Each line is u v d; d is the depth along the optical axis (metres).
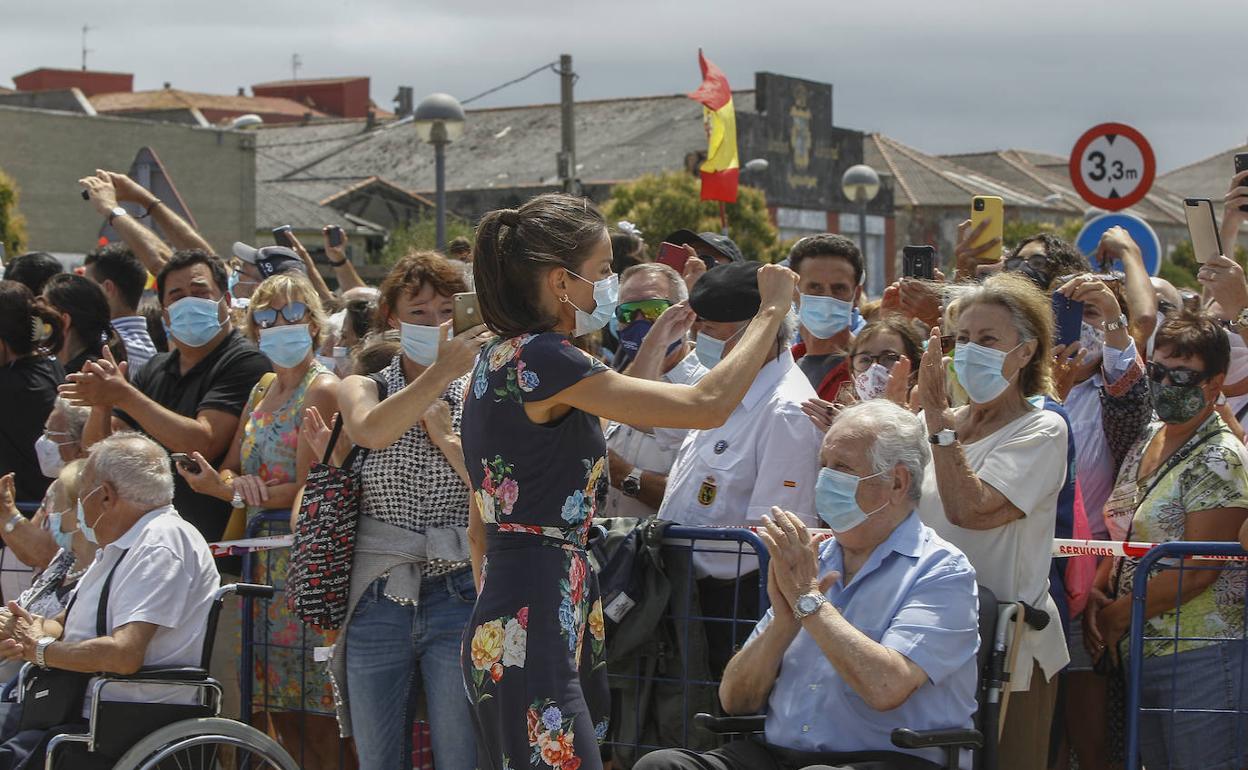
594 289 3.66
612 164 56.31
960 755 4.11
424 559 4.75
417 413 4.07
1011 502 4.40
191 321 6.08
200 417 6.01
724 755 4.24
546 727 3.61
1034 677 4.53
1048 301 4.63
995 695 4.24
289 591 4.85
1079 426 5.45
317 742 5.69
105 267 7.84
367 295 7.83
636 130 58.12
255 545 5.56
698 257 6.91
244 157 44.22
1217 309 6.43
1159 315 6.71
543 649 3.63
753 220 43.75
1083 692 5.12
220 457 6.07
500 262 3.67
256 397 5.95
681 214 42.38
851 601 4.21
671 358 5.78
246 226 44.44
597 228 3.67
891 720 4.11
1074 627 5.03
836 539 4.43
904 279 6.25
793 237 57.31
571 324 3.69
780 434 4.92
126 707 5.08
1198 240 6.14
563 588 3.67
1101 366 5.48
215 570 5.36
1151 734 4.78
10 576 6.72
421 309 4.88
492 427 3.68
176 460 5.64
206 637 5.26
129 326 7.77
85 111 56.03
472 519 4.20
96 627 5.18
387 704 4.76
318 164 62.53
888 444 4.18
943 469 4.39
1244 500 4.77
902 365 4.96
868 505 4.20
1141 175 9.51
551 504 3.66
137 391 5.86
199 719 5.07
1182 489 4.86
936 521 4.60
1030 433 4.47
